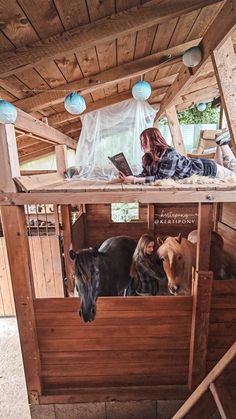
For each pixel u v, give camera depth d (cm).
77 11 116
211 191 142
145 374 180
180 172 160
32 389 178
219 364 110
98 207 333
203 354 171
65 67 183
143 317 167
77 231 300
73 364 177
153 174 161
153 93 362
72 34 127
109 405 185
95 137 397
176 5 124
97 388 181
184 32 176
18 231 151
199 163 168
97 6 116
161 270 202
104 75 211
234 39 200
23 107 211
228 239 258
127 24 127
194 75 191
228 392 103
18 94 201
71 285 284
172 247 179
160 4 123
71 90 212
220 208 279
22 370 274
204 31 180
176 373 179
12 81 177
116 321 167
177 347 173
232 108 137
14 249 153
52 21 117
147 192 143
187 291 183
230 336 169
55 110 302
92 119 394
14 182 144
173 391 179
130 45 179
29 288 160
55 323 168
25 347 168
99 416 188
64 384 181
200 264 156
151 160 161
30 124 183
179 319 167
